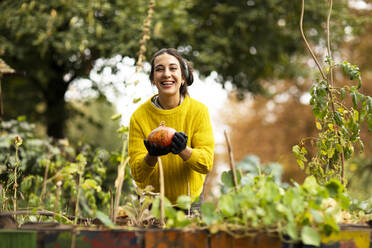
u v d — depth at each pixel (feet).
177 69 7.75
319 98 7.25
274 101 50.83
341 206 4.99
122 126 9.01
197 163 7.16
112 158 10.46
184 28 23.32
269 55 28.73
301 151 7.36
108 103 29.76
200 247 4.68
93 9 22.56
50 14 21.91
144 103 8.07
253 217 4.52
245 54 27.61
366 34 38.01
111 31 22.72
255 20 26.96
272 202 4.64
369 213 6.42
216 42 25.31
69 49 22.27
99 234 4.75
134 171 7.59
